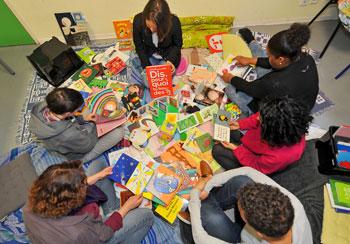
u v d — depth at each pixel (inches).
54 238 41.3
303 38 57.1
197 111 76.5
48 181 41.1
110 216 52.6
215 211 53.7
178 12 98.7
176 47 80.8
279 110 46.0
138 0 92.4
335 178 61.7
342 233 54.2
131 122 75.0
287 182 62.3
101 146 70.7
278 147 50.6
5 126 84.4
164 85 76.7
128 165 66.4
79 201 42.8
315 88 62.9
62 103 55.9
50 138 61.3
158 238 61.5
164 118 76.1
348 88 88.2
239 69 82.7
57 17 90.7
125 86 84.9
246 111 76.6
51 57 82.2
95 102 72.9
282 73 61.9
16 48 104.7
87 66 90.5
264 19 105.5
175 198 63.2
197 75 84.1
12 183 67.9
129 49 96.7
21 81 94.4
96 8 93.9
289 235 39.6
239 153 62.3
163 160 70.5
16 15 92.7
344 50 97.0
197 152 71.6
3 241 58.3
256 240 41.8
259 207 36.3
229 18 95.9
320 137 70.4
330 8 101.8
